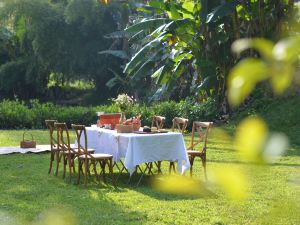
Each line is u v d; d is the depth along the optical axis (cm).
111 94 3294
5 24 3225
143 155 786
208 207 663
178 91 2325
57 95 3516
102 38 3170
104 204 684
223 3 1460
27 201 698
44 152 1214
